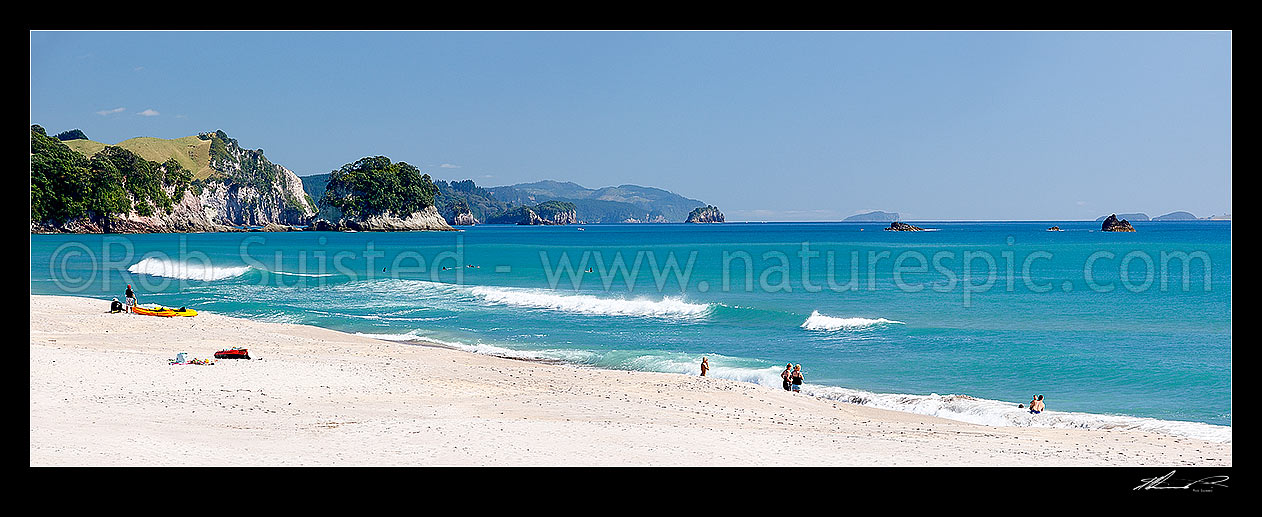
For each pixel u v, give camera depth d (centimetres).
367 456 1063
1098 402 1864
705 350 2662
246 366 1878
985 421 1667
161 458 1001
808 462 1097
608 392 1741
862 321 3216
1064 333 2988
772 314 3488
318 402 1527
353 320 3459
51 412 1282
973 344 2728
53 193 16288
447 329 3195
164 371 1753
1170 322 3319
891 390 2008
